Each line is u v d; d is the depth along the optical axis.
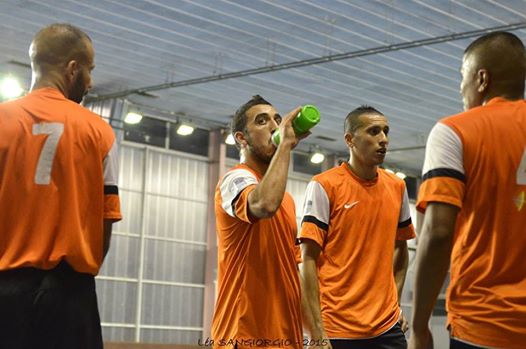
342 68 19.64
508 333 3.02
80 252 3.23
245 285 4.27
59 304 3.18
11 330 3.14
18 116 3.30
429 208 3.12
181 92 21.77
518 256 3.06
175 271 23.89
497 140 3.11
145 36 17.72
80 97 3.53
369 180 6.01
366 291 5.82
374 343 5.76
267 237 4.31
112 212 3.36
